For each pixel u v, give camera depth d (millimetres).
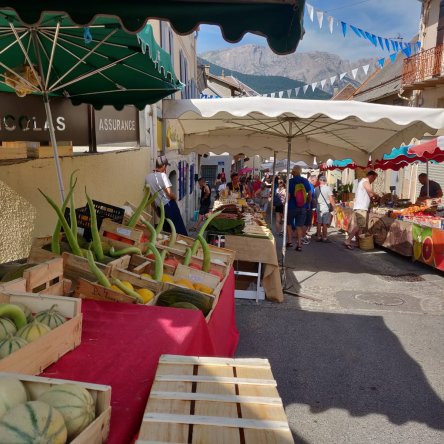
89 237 4258
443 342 5680
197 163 30641
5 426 1188
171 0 2711
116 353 2098
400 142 8602
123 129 8883
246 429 1511
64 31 4344
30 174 4840
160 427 1507
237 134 11266
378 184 28312
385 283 8781
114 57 5023
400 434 3662
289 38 2775
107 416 1473
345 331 6000
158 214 9234
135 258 3785
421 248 10164
